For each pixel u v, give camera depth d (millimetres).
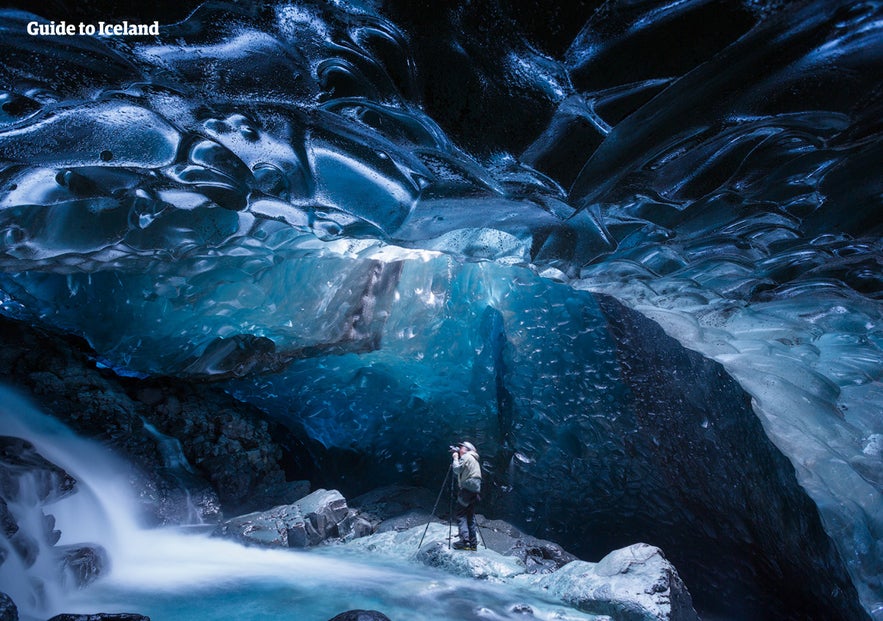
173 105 4793
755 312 8008
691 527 10391
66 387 10180
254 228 8477
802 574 8672
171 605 6527
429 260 11398
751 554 9727
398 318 11305
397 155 5348
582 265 7145
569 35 3795
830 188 5133
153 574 7625
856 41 3637
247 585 7344
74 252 7773
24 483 6730
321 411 12266
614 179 5109
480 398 11695
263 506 10766
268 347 10664
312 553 9070
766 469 8820
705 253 6637
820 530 7832
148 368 10977
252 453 11297
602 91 4152
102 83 4465
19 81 4340
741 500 9578
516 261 7531
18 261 8469
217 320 10906
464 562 8148
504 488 11141
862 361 8406
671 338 10148
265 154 5535
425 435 12000
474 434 11664
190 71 4406
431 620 6352
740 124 4387
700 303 7973
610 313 11016
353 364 11695
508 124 4566
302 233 8852
